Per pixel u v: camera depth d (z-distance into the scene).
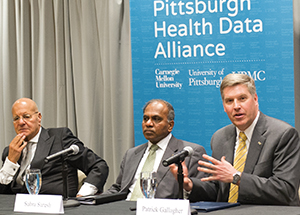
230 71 3.61
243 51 3.56
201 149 2.69
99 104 4.39
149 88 3.80
